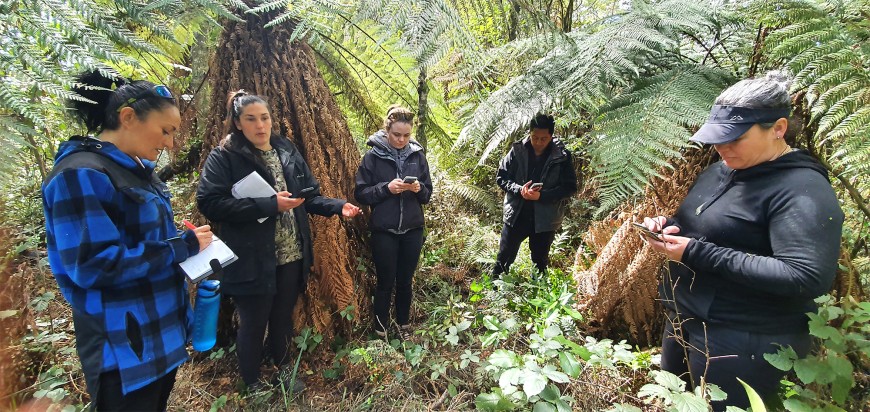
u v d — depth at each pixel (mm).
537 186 2895
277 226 2209
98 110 1417
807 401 1490
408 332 2828
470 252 3770
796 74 1354
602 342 2104
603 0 3680
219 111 2527
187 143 2893
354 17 1209
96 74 1374
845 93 1195
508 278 2988
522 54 1974
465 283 3561
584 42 1794
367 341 2752
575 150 3564
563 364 1737
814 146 1780
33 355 2215
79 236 1301
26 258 2820
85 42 763
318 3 1182
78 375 2303
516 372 1686
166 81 2545
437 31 1146
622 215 2510
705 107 1531
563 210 3201
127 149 1467
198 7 1121
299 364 2520
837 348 1401
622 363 2182
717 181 1635
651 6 1792
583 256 3156
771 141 1422
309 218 2609
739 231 1483
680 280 1739
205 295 1694
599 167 1536
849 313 1504
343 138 2828
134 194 1428
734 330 1537
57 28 757
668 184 2131
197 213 2572
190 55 2717
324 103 2709
